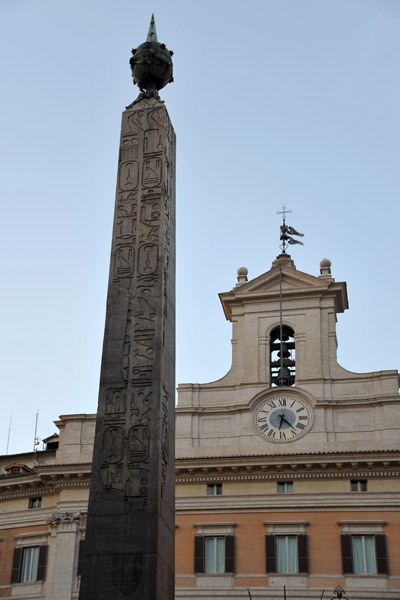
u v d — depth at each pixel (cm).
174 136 2255
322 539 3362
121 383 1814
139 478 1702
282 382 3731
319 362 3706
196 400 3728
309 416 3597
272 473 3506
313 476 3475
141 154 2150
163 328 1891
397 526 3334
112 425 1767
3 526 3731
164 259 1992
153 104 2230
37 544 3634
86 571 1625
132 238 2016
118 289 1942
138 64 2302
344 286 3844
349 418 3566
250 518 3453
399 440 3469
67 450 3731
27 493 3769
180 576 3384
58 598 3444
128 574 1612
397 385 3584
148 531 1647
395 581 3241
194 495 3534
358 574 3272
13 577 3578
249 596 3281
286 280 3916
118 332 1881
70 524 3591
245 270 4053
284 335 3891
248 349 3806
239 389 3719
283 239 4144
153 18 2398
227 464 3519
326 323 3797
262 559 3369
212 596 3328
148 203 2062
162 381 1827
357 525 3359
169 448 1816
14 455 4259
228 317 4106
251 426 3622
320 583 3284
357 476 3450
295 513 3431
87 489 3647
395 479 3412
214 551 3428
